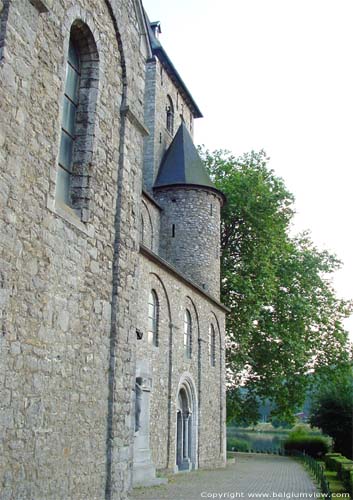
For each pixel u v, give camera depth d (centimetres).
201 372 2284
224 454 2538
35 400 648
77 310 772
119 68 984
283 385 3216
